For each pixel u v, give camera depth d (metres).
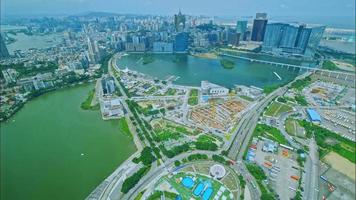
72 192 176.50
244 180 182.88
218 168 191.88
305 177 188.50
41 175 195.12
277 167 198.25
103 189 177.12
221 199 166.00
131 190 174.50
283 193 173.38
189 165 199.25
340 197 171.88
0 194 177.75
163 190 173.38
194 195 169.12
